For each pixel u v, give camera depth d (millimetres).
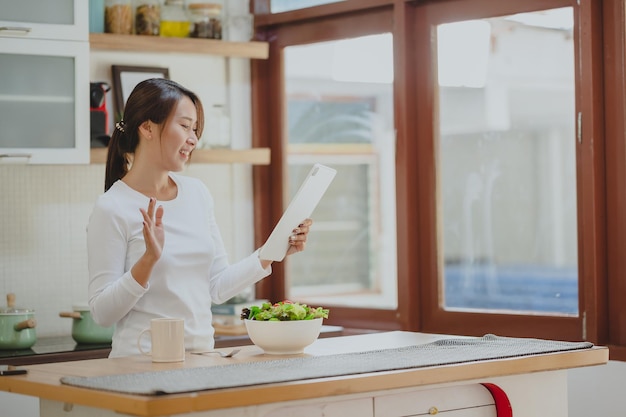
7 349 3736
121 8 4223
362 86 5070
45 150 3863
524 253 7395
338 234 6363
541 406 2785
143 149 2992
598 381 3705
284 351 2719
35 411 3809
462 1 4133
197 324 2963
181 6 4387
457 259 5883
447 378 2439
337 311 4504
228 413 2141
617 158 3721
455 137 6207
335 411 2453
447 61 4266
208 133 4434
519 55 7258
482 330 4082
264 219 4730
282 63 4676
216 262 3139
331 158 5336
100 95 4043
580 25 3744
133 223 2898
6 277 4109
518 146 7387
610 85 3734
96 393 2109
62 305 4230
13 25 3773
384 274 6535
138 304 2881
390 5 4297
